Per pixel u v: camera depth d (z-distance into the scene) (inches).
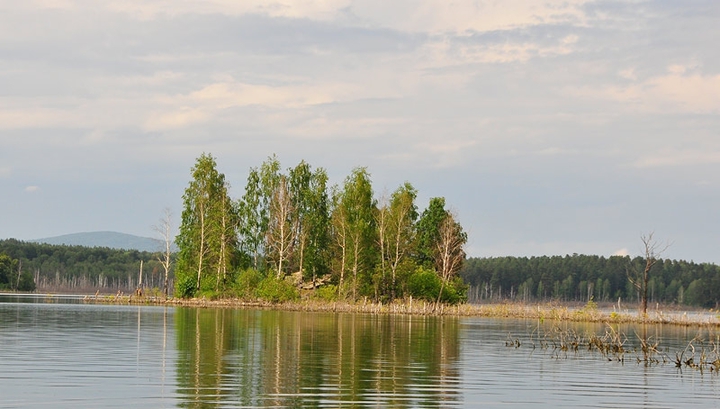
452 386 1173.1
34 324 2268.7
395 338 2014.0
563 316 3535.9
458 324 2839.6
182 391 1046.4
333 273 4520.2
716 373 1444.4
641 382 1288.1
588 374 1369.3
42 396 995.9
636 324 3321.9
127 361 1349.7
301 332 2134.6
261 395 1034.7
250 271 4448.8
